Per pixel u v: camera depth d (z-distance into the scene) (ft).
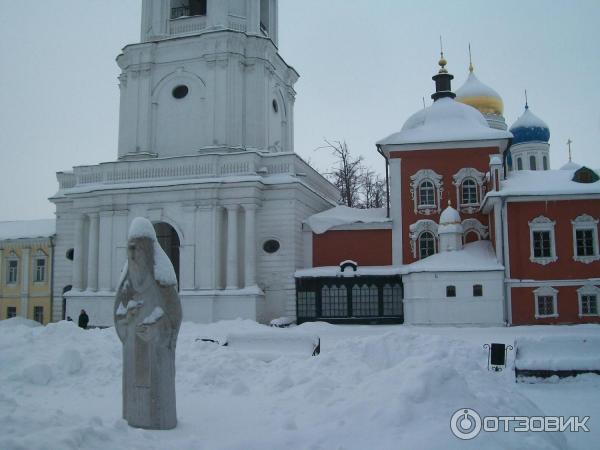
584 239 109.40
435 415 26.78
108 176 131.34
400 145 126.21
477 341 82.23
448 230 116.98
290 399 35.99
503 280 108.68
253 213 120.88
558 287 108.47
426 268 109.70
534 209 110.52
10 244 148.46
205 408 34.86
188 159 126.31
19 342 49.65
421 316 109.50
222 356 47.70
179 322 31.37
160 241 138.82
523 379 49.52
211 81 134.00
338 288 118.32
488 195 110.93
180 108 137.59
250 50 136.98
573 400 42.68
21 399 38.37
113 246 127.13
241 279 122.52
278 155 125.49
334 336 95.14
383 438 25.05
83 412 34.37
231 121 132.87
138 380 30.22
